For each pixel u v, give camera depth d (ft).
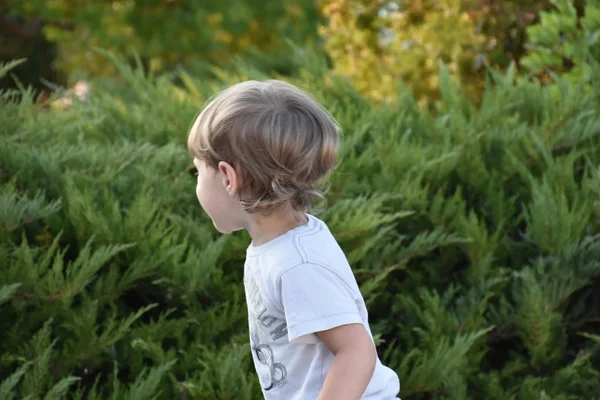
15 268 17.31
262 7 79.56
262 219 13.34
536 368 20.65
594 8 26.89
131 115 25.95
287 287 12.73
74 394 18.45
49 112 23.67
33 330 18.13
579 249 20.48
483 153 24.06
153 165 21.52
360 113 27.20
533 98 26.25
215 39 78.28
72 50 80.43
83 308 18.03
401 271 21.99
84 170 20.77
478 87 32.04
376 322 21.12
